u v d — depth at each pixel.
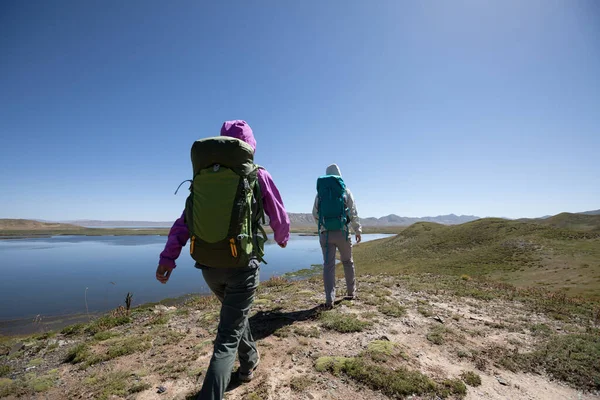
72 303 21.22
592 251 29.09
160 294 23.61
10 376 3.44
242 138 2.55
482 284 8.57
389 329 4.25
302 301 5.79
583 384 3.16
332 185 5.07
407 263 40.50
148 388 2.83
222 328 2.19
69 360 3.77
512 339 4.31
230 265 2.13
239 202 2.07
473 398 2.76
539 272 25.44
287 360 3.25
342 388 2.73
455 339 4.11
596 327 5.01
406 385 2.75
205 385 1.91
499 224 47.06
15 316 17.97
